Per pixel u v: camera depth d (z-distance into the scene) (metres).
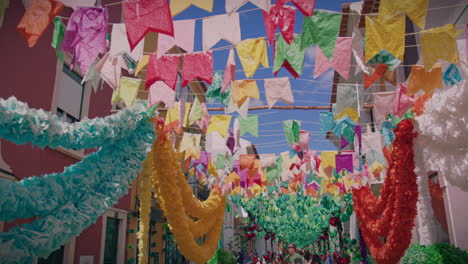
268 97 4.39
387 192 5.39
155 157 5.11
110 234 9.05
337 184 10.02
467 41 3.07
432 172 6.96
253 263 15.95
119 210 9.27
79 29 2.74
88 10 2.74
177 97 12.93
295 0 2.68
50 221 2.64
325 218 14.00
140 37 2.62
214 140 6.95
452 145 4.35
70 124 3.19
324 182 10.23
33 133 2.62
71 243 7.00
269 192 11.95
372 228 5.73
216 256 9.16
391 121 5.93
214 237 7.20
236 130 5.88
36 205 2.62
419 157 4.68
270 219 16.03
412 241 8.36
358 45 3.45
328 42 2.94
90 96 8.01
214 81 4.75
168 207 5.07
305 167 9.58
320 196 12.63
